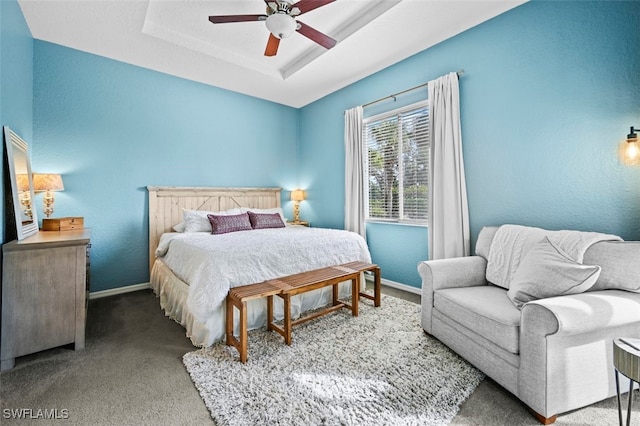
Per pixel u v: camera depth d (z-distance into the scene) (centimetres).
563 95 223
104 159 335
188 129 399
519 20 247
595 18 208
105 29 279
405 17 266
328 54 332
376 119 386
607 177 204
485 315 166
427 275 220
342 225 445
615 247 163
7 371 179
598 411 144
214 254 229
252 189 457
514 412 144
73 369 182
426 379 170
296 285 223
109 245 340
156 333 234
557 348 134
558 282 155
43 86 298
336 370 179
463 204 283
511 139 253
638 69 192
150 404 151
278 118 500
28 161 261
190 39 314
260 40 319
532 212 241
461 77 289
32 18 260
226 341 214
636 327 149
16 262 187
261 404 149
